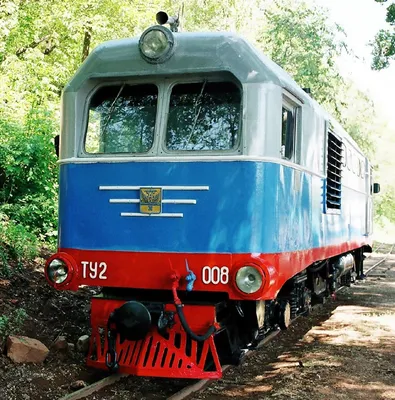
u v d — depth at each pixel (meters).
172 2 20.25
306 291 9.15
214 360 5.89
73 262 6.30
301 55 26.91
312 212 7.85
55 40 17.59
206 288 5.93
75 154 6.46
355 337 8.76
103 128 6.52
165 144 6.27
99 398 5.60
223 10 21.98
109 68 6.39
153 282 6.07
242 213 5.89
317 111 8.21
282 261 6.30
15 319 7.28
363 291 14.22
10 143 11.88
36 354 6.38
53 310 8.30
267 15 26.33
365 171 14.52
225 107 6.20
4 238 10.26
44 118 12.84
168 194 6.06
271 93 6.04
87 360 6.13
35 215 12.24
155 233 6.08
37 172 12.12
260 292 5.74
